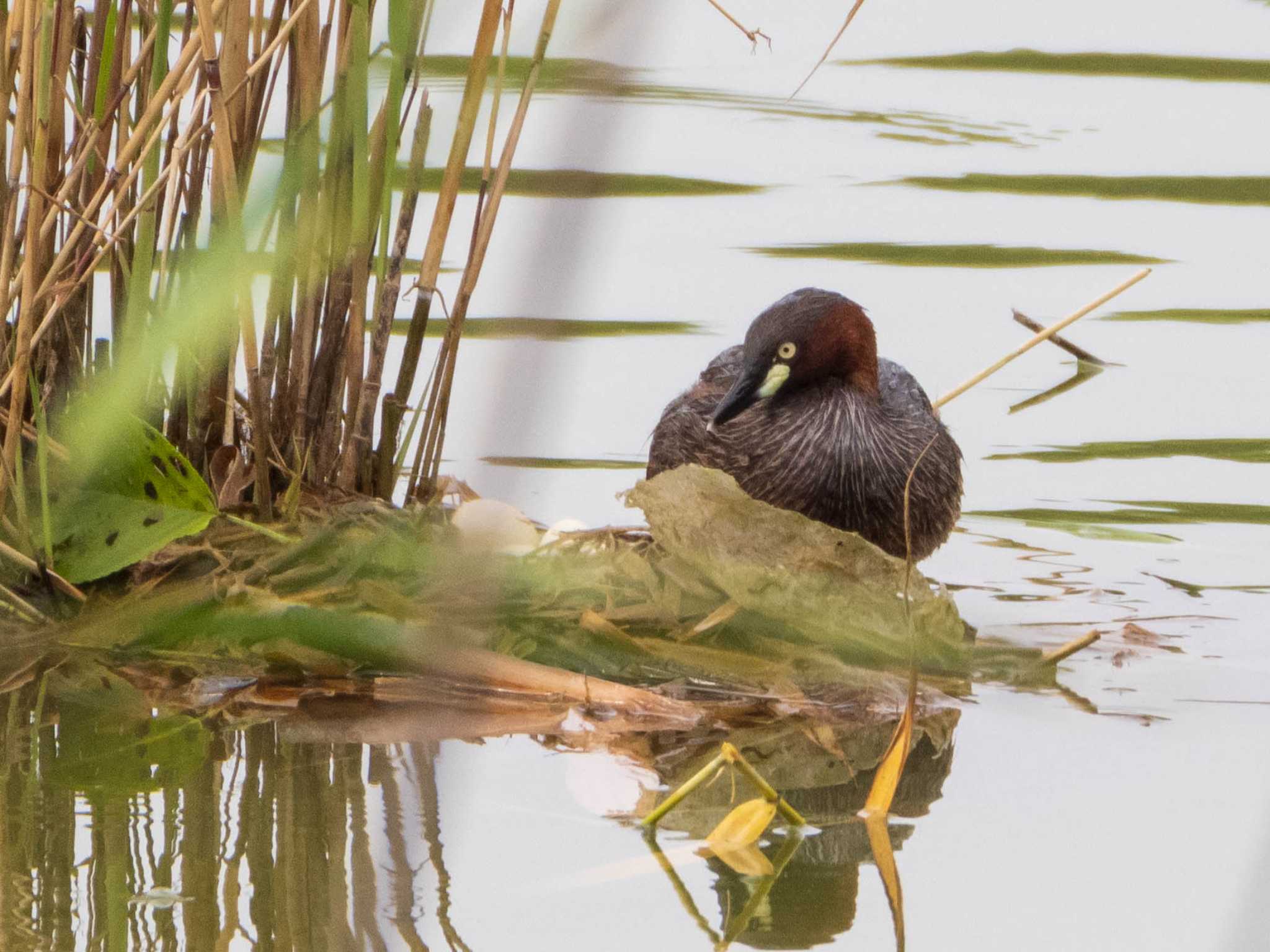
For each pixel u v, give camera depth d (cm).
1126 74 1792
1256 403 1078
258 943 449
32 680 661
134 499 731
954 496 941
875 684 691
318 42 730
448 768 584
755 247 1302
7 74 675
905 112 1664
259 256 716
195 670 679
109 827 525
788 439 952
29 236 673
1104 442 1031
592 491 941
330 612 669
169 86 665
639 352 1121
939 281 1249
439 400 846
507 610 710
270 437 795
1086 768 598
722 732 638
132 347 680
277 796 554
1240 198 1432
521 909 474
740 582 728
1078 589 832
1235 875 504
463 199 1291
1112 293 1048
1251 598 818
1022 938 464
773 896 489
